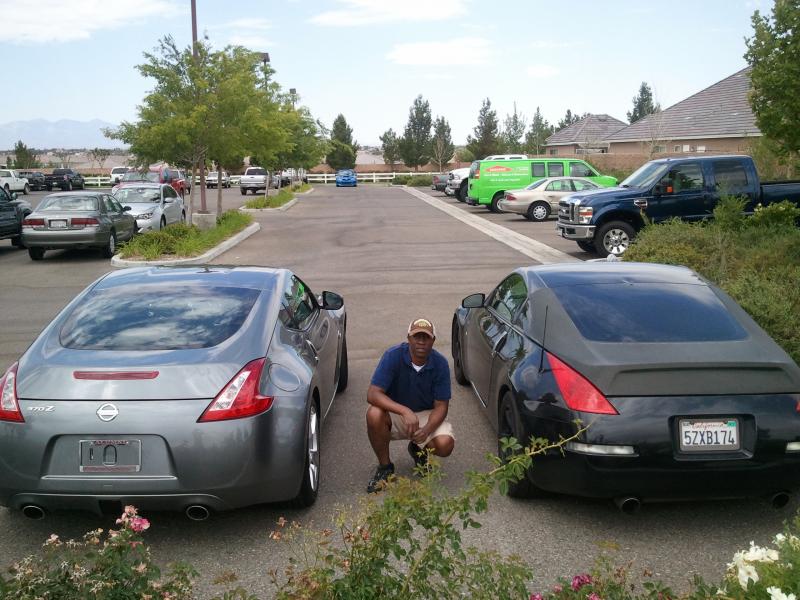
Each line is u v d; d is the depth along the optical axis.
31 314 11.40
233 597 2.90
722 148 41.28
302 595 2.64
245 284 5.32
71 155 115.44
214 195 49.19
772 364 4.27
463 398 6.99
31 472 4.04
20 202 20.30
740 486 4.14
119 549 2.76
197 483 4.04
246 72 21.31
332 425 6.29
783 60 10.84
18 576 2.71
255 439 4.15
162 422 4.02
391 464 5.06
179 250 16.78
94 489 4.01
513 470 2.90
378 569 2.69
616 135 51.66
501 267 15.41
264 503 4.67
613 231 15.88
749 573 2.53
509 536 4.33
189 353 4.35
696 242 11.31
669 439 4.08
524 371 4.68
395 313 10.95
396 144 95.81
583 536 4.33
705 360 4.30
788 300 7.34
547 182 26.77
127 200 22.20
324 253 18.08
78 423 4.02
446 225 25.30
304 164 40.38
